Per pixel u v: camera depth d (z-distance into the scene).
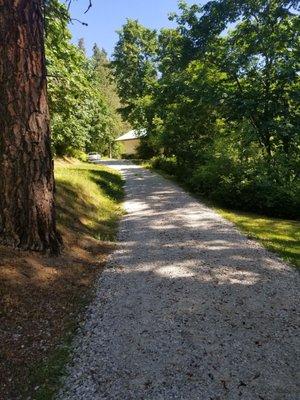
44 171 6.01
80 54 16.17
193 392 3.31
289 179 12.25
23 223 5.86
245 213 11.63
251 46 15.48
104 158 49.59
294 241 8.20
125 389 3.36
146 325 4.47
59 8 7.78
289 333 4.24
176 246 7.77
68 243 7.07
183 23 17.20
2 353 3.72
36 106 5.81
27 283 5.07
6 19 5.57
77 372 3.59
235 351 3.90
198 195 15.21
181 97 19.08
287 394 3.27
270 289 5.47
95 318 4.64
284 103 14.72
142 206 12.88
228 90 16.05
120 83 45.66
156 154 38.78
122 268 6.48
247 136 14.32
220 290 5.46
